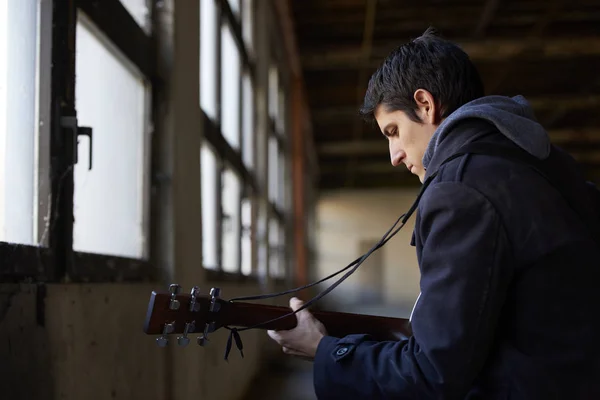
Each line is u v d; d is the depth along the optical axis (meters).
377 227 19.11
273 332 1.12
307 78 11.30
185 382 2.60
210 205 3.81
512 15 9.11
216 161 3.87
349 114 13.30
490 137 0.94
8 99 1.33
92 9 1.76
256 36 5.88
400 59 1.05
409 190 19.19
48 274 1.41
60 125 1.51
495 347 0.89
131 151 2.29
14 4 1.37
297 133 9.80
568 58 10.51
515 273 0.88
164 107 2.48
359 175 19.19
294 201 9.54
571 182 0.93
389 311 17.38
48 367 1.34
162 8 2.52
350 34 9.66
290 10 8.50
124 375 1.88
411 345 0.92
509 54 9.88
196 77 2.91
